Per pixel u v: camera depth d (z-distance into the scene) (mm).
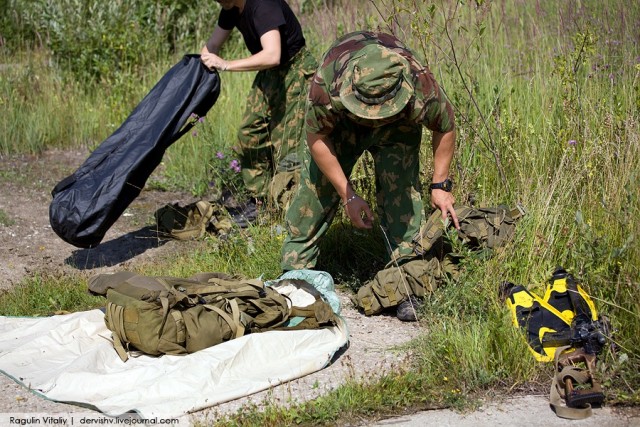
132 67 10102
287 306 4762
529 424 3793
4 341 4762
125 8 10328
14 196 7820
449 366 4238
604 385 4031
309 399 4062
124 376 4172
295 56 6414
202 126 7746
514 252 5000
